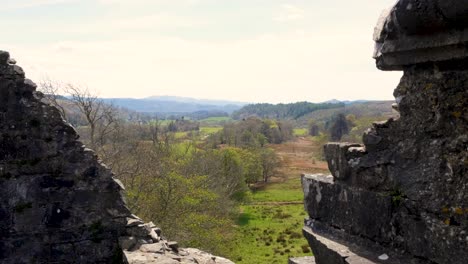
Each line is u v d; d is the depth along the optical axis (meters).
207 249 20.14
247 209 48.03
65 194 7.50
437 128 2.39
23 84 7.42
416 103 2.52
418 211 2.45
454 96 2.30
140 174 19.17
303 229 3.37
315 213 3.32
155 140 27.59
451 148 2.31
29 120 7.43
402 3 2.34
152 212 18.88
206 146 49.22
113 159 19.58
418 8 2.24
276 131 94.69
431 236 2.36
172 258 6.80
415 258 2.48
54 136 7.50
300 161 75.94
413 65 2.53
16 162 7.39
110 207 7.64
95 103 20.19
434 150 2.40
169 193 19.03
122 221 7.64
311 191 3.37
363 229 2.83
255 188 60.16
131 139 23.19
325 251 2.98
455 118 2.29
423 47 2.34
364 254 2.74
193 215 19.84
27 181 7.41
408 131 2.57
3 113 7.36
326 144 3.20
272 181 63.75
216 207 23.83
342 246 2.91
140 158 20.31
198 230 20.02
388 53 2.58
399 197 2.57
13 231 7.35
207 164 30.53
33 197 7.42
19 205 7.38
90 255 7.54
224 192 29.83
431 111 2.42
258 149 59.47
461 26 2.13
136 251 7.06
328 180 3.23
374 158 2.76
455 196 2.26
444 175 2.33
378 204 2.71
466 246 2.18
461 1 2.01
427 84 2.45
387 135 2.72
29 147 7.43
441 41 2.24
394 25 2.48
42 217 7.43
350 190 2.95
